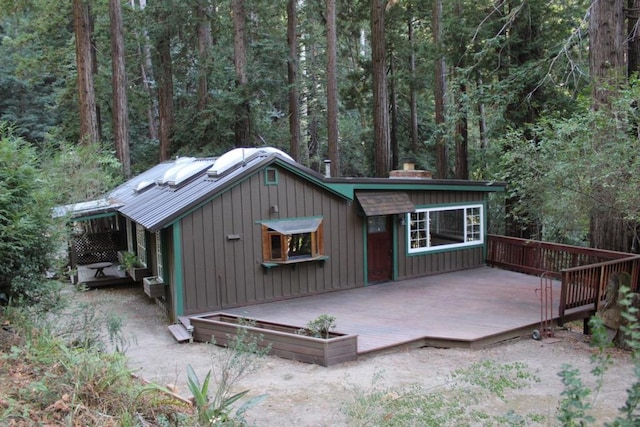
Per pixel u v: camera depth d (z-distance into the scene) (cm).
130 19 1991
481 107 1599
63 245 655
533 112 1412
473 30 1416
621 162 774
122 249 1411
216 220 977
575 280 877
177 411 410
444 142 1722
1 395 359
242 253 1008
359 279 1159
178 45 2277
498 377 624
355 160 2425
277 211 1041
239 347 562
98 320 639
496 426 490
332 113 1648
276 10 2208
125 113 1638
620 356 726
